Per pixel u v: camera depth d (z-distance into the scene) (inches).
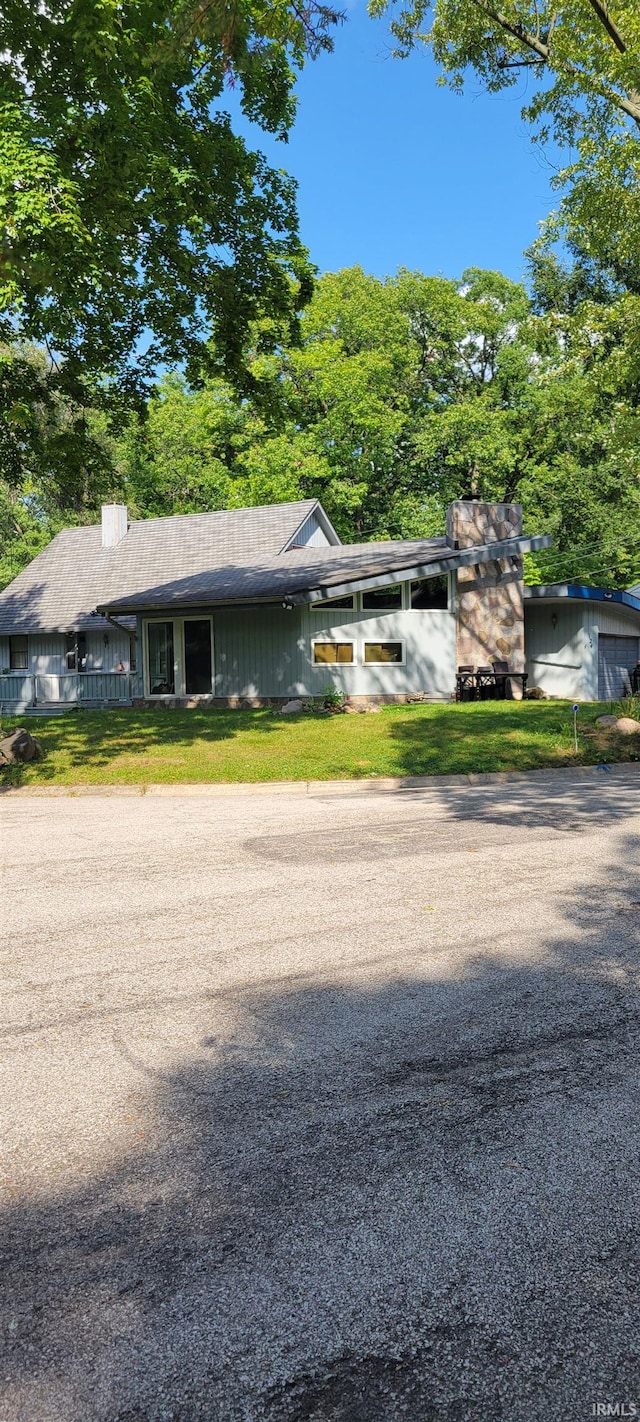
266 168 600.1
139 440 716.7
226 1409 76.4
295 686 869.2
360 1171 112.5
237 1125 124.8
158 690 955.3
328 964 193.0
